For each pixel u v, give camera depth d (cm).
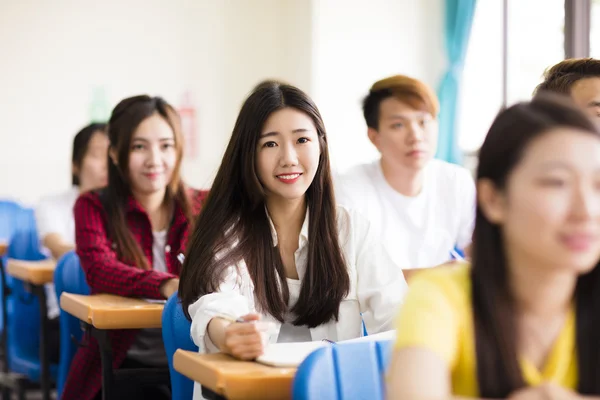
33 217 386
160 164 228
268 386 112
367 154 455
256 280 160
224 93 504
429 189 243
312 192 165
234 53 504
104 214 228
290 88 160
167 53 495
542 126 79
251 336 124
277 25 505
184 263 161
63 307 211
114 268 213
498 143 81
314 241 164
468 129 432
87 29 484
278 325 163
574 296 86
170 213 235
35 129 477
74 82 482
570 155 77
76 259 236
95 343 215
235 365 120
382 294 168
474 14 424
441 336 81
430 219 240
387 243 235
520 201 79
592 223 77
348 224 172
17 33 474
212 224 161
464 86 432
